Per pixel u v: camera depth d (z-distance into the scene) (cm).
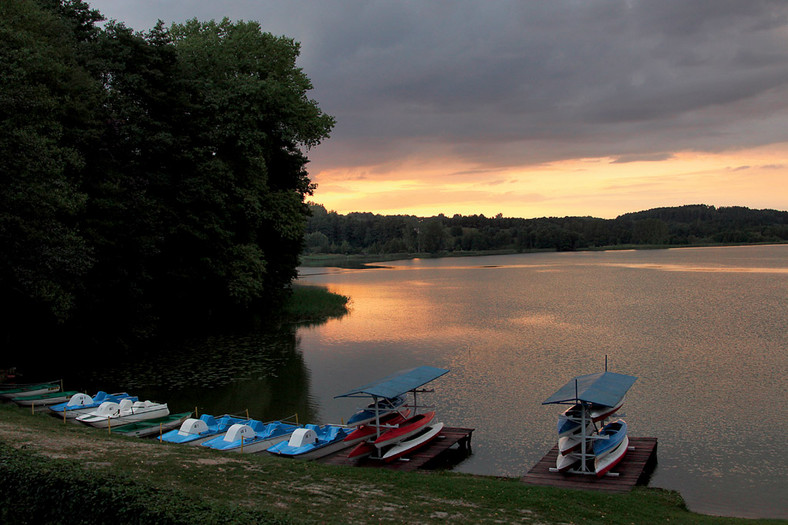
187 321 5366
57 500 1132
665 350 4303
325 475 1809
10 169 2828
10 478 1202
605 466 2028
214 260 4728
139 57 4041
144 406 2683
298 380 3538
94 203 3494
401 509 1496
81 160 3189
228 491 1520
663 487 2039
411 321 5838
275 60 5294
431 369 2702
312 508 1443
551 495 1725
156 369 3784
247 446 2238
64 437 1981
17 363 3759
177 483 1534
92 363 3934
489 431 2642
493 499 1659
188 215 4331
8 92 2822
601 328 5309
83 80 3431
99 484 1137
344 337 4959
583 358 4075
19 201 2819
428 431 2425
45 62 3083
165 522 1015
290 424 2527
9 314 3344
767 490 2019
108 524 1073
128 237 3778
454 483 1816
